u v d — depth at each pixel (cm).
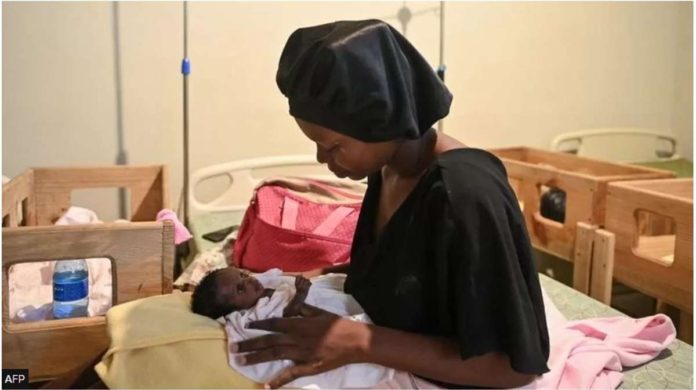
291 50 103
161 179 197
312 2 233
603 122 286
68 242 124
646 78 290
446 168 100
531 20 264
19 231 121
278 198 172
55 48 209
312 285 118
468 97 261
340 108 94
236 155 234
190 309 114
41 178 189
